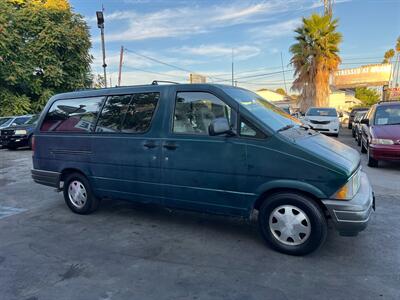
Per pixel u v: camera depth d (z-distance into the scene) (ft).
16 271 11.46
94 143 16.05
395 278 10.56
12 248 13.37
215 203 13.12
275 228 12.40
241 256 12.25
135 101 15.06
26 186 24.58
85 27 81.82
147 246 13.32
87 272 11.30
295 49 89.97
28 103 71.10
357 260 11.78
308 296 9.64
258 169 12.10
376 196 19.72
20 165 34.58
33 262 12.11
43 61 73.05
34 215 17.63
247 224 15.49
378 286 10.11
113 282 10.62
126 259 12.21
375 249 12.62
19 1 78.38
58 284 10.57
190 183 13.48
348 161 11.75
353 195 11.46
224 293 9.89
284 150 11.73
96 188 16.42
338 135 57.31
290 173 11.66
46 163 18.11
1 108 68.18
